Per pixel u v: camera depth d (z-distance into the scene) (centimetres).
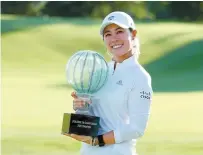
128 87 486
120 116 490
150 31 3906
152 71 3095
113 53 501
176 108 1758
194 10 5800
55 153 1083
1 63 3291
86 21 4406
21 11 5684
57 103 1927
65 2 5772
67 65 508
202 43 3528
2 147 1132
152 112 1670
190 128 1396
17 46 3641
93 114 503
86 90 500
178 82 2609
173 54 3372
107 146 491
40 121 1517
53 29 4012
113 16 497
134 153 500
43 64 3372
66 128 494
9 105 1862
